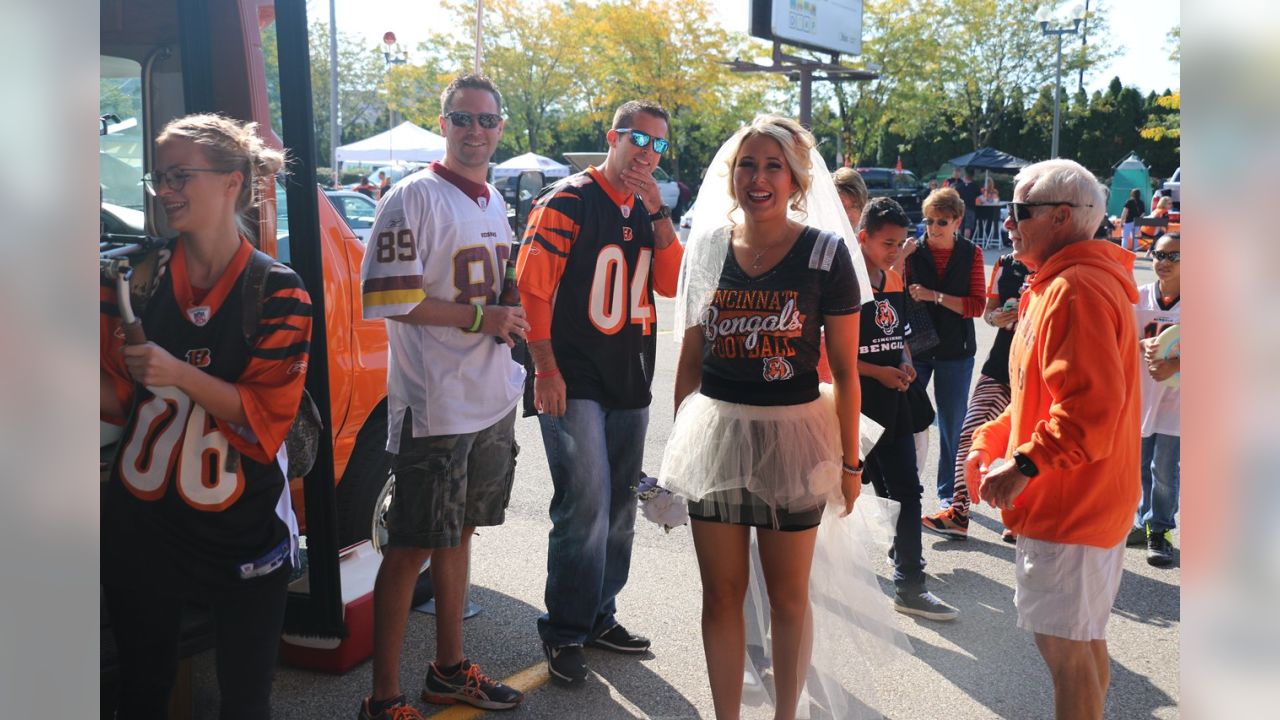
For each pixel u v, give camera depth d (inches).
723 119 1430.9
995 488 100.4
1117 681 144.3
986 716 134.0
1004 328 196.9
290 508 93.7
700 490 113.8
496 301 126.0
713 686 118.6
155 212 136.4
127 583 88.7
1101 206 103.5
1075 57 1400.1
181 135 83.9
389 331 124.0
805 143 113.8
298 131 118.3
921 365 209.9
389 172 752.3
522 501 228.1
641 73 1282.0
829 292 113.0
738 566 118.5
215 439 86.1
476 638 155.2
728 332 114.2
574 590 138.3
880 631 125.4
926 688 141.9
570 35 1274.6
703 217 119.9
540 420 140.2
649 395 146.9
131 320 80.7
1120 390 95.0
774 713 123.3
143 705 92.0
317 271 121.0
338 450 149.9
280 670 140.6
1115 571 102.4
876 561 190.7
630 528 148.7
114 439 94.9
